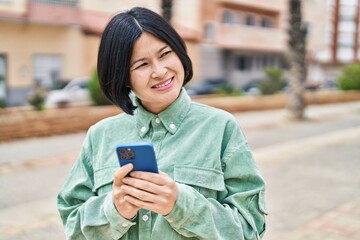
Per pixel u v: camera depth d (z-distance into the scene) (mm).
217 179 1364
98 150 1498
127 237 1379
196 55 26562
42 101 11492
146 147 1179
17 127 9930
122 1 22812
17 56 19078
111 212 1270
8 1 18172
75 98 17000
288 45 13836
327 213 4973
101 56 1384
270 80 21047
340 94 22562
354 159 7988
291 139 10234
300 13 13617
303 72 13781
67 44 20672
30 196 5715
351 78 23766
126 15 1366
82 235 1421
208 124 1420
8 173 6918
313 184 6254
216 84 25156
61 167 7352
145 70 1347
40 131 10375
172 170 1366
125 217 1261
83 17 21188
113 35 1350
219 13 28391
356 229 4473
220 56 29578
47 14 19266
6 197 5656
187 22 26703
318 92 21531
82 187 1505
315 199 5516
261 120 13961
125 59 1339
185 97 1463
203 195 1350
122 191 1209
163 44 1354
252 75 32750
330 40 42938
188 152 1384
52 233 4438
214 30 28125
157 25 1352
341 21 43250
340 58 43594
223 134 1414
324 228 4504
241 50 31250
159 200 1186
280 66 35625
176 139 1417
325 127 12375
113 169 1422
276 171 7023
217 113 1445
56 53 20328
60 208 1518
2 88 18750
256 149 8891
